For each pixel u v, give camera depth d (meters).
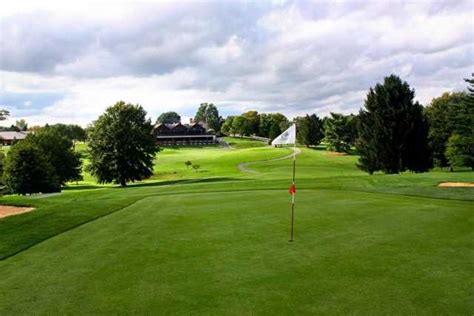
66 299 9.20
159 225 16.45
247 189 28.58
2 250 13.39
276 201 21.77
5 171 55.22
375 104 48.19
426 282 9.75
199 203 21.72
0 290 9.88
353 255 11.93
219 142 188.38
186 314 8.20
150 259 11.95
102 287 9.84
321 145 148.62
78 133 172.25
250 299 8.88
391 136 47.06
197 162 100.31
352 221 16.39
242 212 18.75
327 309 8.34
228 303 8.69
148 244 13.59
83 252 12.92
